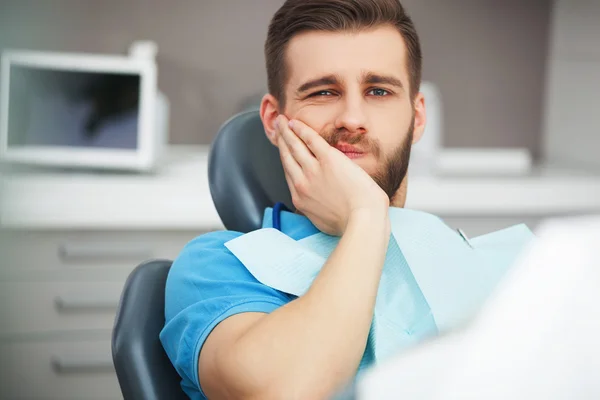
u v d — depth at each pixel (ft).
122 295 3.45
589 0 9.07
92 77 7.58
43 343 7.09
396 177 3.36
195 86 9.05
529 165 9.57
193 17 8.95
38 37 8.61
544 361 1.23
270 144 3.92
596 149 9.09
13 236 7.02
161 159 8.26
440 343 1.32
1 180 6.99
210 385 2.85
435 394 1.28
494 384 1.25
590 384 1.21
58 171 7.80
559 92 9.69
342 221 3.11
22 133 7.48
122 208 7.16
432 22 9.52
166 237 7.27
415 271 3.25
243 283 3.08
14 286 7.02
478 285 3.34
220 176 3.83
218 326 2.91
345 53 3.24
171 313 3.22
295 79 3.34
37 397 7.11
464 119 9.72
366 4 3.25
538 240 1.38
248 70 9.13
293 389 2.60
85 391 7.18
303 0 3.32
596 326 1.22
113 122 7.63
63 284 7.09
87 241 7.14
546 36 9.76
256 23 9.10
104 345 7.17
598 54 8.96
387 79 3.27
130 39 8.83
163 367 3.28
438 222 3.49
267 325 2.72
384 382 1.33
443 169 8.99
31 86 7.48
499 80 9.74
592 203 8.21
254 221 3.78
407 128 3.38
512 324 1.27
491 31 9.66
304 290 3.07
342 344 2.67
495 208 7.98
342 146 3.29
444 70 9.62
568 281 1.26
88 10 8.69
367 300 2.77
